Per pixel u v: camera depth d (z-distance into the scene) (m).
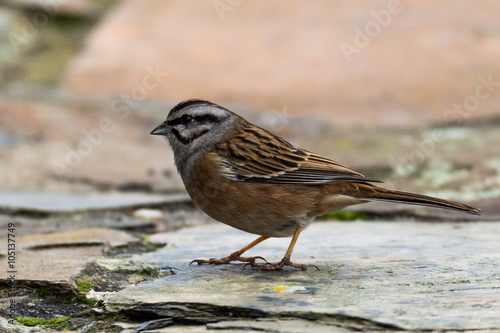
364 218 10.92
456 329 5.59
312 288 6.87
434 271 7.35
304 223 8.02
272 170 7.84
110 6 20.78
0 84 17.05
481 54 17.06
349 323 5.87
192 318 6.26
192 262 8.12
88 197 11.76
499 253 8.11
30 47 18.53
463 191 11.73
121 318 6.48
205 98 16.22
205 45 18.42
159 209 11.46
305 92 16.23
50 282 7.18
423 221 10.63
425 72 16.61
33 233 9.80
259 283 7.15
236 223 8.09
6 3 19.52
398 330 5.66
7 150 13.95
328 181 7.79
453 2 19.53
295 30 18.83
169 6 20.48
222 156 7.97
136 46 18.52
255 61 17.66
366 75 16.75
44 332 6.36
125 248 9.01
